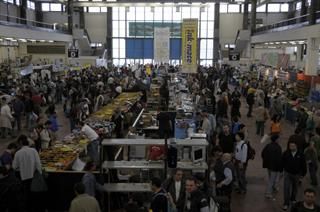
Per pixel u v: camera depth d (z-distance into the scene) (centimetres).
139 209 464
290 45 2852
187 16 3962
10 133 1316
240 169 805
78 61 2933
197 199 489
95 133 906
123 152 889
